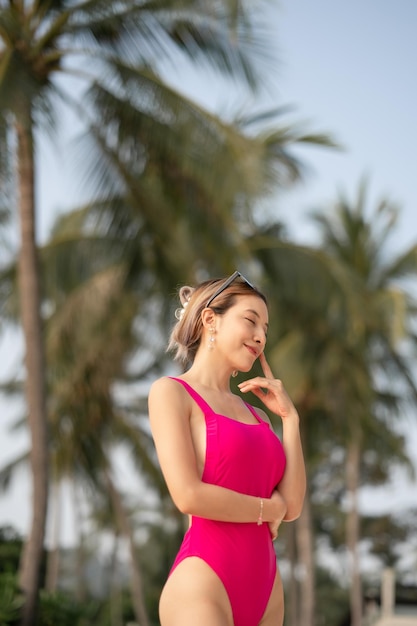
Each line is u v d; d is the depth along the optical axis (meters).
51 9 15.79
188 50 16.12
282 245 21.19
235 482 3.52
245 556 3.50
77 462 25.59
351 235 33.84
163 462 3.49
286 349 27.58
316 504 54.41
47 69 15.96
